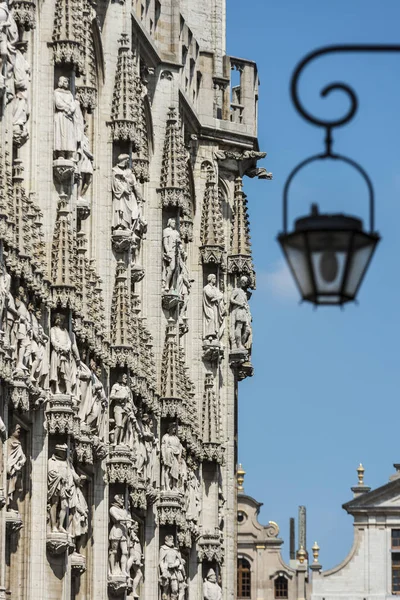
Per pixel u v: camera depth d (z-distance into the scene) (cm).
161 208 10631
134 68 9606
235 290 12369
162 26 10900
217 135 12125
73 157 8450
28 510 8056
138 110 9706
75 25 8488
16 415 7862
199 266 11875
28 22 8081
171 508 10462
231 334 12312
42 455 8112
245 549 19300
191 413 11275
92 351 8912
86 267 8869
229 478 12275
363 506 19400
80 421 8525
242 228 12381
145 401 10025
